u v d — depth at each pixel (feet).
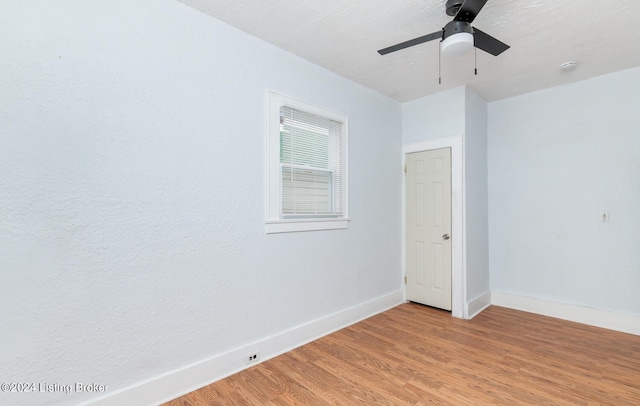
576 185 10.57
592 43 8.04
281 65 8.38
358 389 6.55
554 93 11.07
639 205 9.43
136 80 5.90
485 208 12.34
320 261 9.41
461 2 6.09
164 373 6.17
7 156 4.67
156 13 6.16
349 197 10.40
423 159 12.11
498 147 12.40
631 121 9.56
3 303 4.62
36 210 4.89
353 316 10.38
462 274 10.87
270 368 7.42
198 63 6.75
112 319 5.57
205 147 6.86
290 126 8.79
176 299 6.38
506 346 8.57
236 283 7.37
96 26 5.46
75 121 5.24
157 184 6.14
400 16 6.91
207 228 6.88
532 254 11.50
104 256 5.50
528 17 6.88
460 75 10.07
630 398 6.17
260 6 6.57
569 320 10.55
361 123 10.89
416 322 10.42
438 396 6.30
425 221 12.07
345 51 8.52
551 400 6.14
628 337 9.14
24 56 4.82
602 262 10.04
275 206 8.23
